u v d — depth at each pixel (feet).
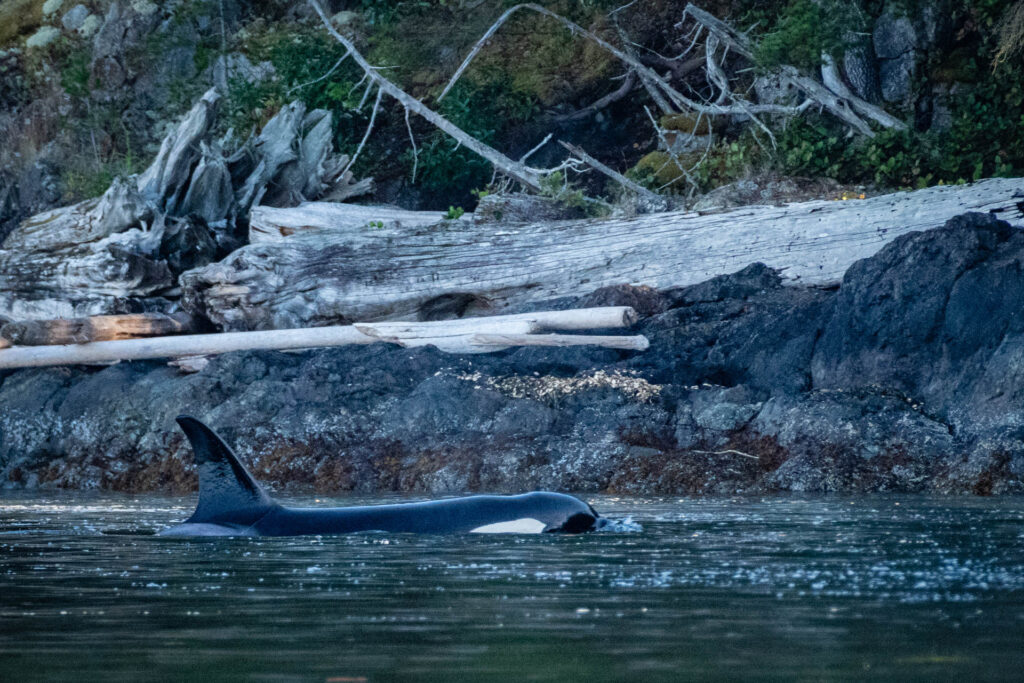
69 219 245.65
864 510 121.70
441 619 57.16
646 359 194.49
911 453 159.63
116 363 218.59
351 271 227.61
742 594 63.93
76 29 362.12
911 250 182.60
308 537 95.09
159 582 70.44
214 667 46.75
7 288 235.40
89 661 48.16
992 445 155.12
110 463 196.75
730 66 310.24
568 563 77.46
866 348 179.83
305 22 348.38
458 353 204.54
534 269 221.87
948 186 207.41
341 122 324.80
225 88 346.74
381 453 181.57
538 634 53.11
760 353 189.47
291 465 182.19
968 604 60.08
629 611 58.90
